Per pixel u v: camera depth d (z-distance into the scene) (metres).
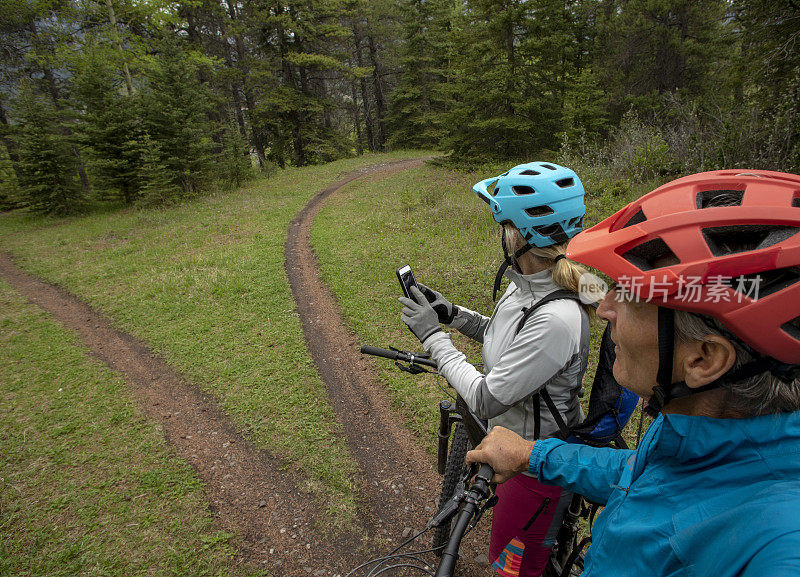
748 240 0.62
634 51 21.48
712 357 0.64
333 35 28.52
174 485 4.10
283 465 4.24
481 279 7.34
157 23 18.41
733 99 13.26
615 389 1.61
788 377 0.59
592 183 11.62
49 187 18.62
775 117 9.44
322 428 4.68
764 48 11.05
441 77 31.44
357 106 38.09
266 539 3.49
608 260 0.74
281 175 23.19
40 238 14.82
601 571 0.78
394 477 3.99
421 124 32.06
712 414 0.69
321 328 6.90
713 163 10.02
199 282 8.97
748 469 0.61
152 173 16.92
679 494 0.68
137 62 18.72
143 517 3.76
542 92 18.17
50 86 24.88
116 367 6.38
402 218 11.90
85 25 19.28
